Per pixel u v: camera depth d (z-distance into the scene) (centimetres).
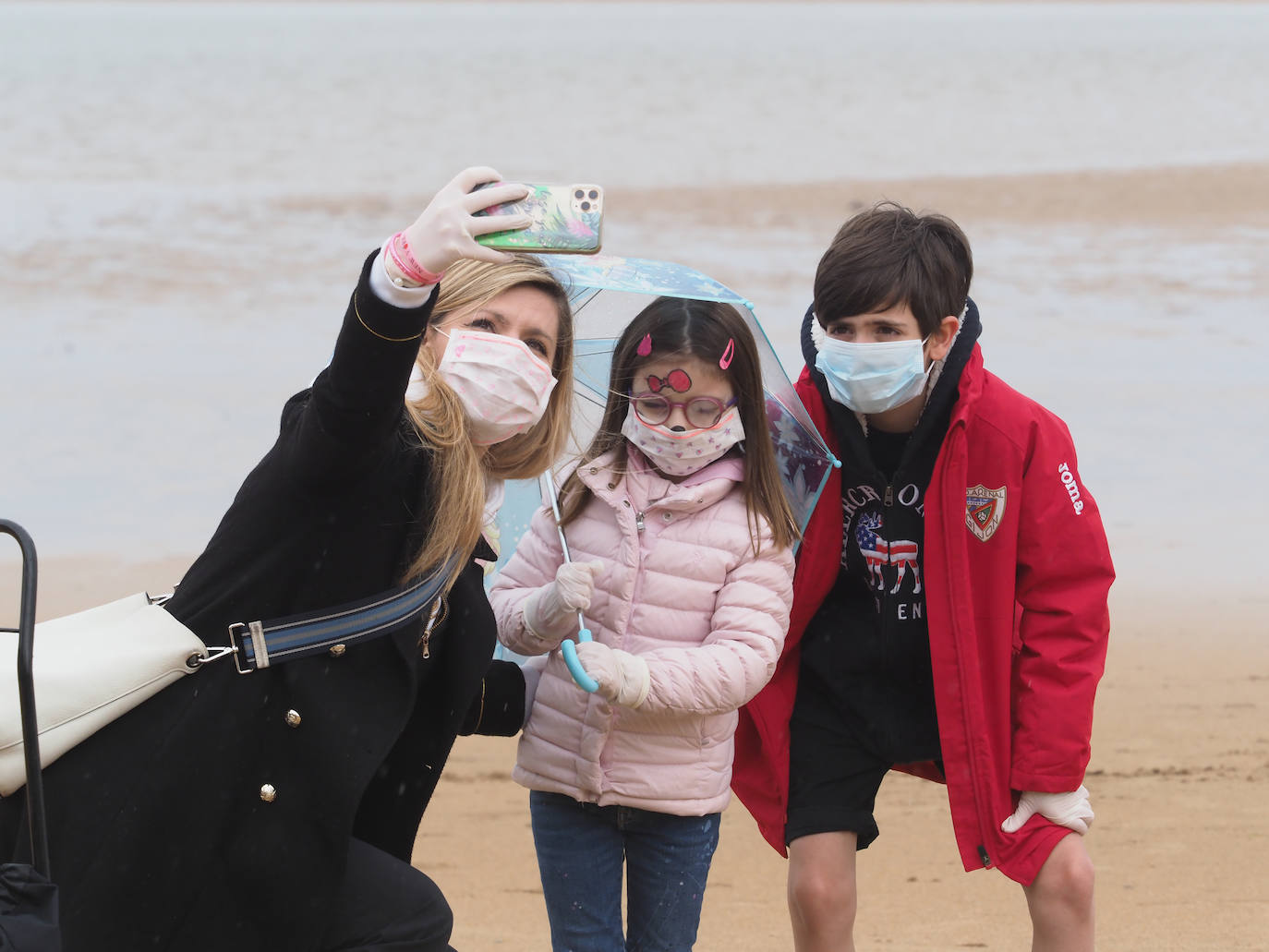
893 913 466
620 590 352
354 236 1633
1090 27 5725
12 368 1156
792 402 358
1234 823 521
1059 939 353
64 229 1666
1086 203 1816
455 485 281
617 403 359
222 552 276
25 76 3469
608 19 7306
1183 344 1215
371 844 310
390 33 5719
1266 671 662
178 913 267
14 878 233
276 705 273
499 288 300
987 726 361
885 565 372
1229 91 3069
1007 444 358
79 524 849
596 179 1978
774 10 8669
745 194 1856
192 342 1237
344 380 260
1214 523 859
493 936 454
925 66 3794
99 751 268
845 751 379
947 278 355
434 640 302
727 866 512
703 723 347
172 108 2805
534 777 354
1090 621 359
